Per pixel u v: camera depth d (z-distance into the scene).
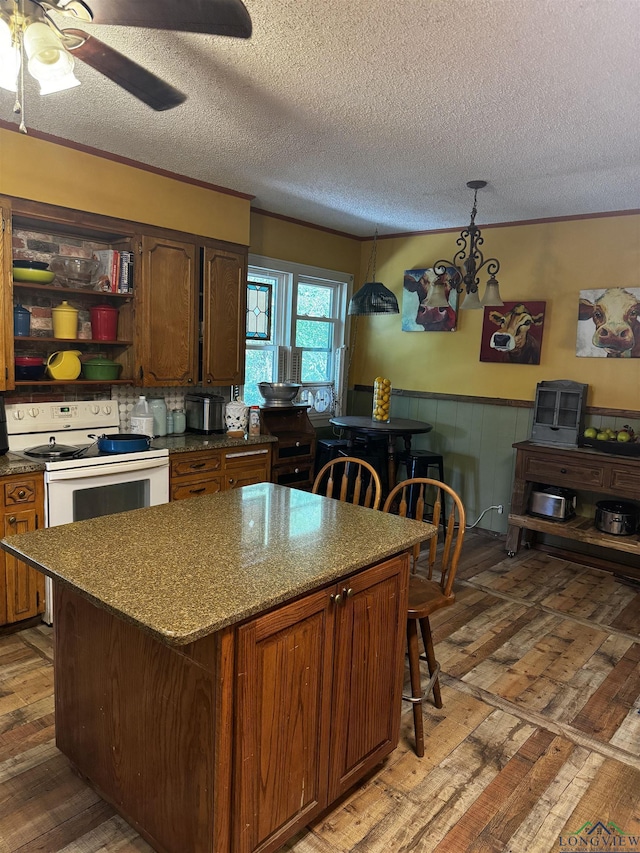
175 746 1.47
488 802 1.89
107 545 1.73
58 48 1.36
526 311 4.38
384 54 1.96
